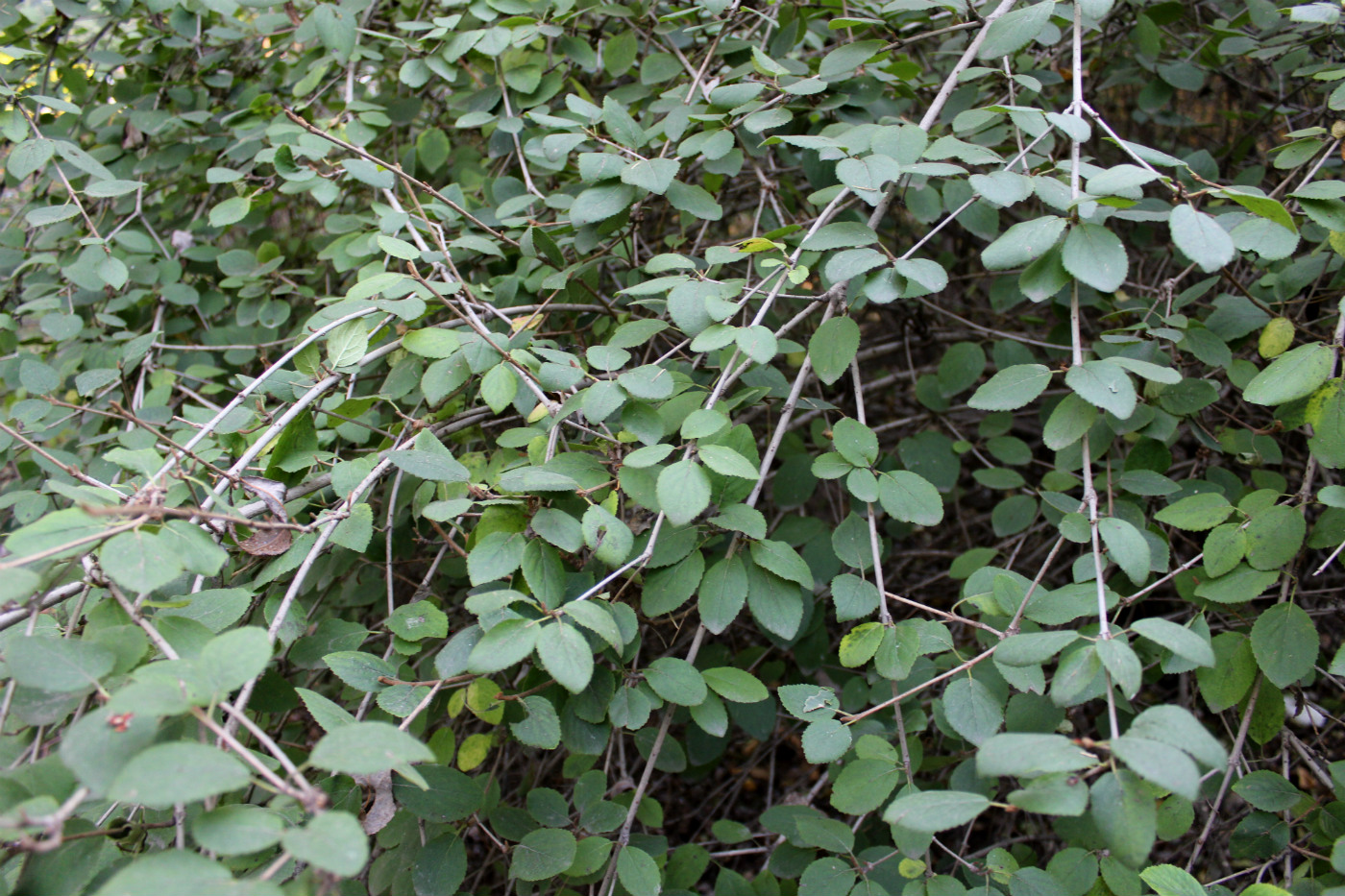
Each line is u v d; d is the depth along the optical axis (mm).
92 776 744
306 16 1986
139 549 877
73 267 1764
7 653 847
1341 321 1212
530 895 1400
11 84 2234
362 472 1285
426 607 1285
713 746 1735
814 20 2227
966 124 1578
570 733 1334
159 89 2375
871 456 1353
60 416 2008
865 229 1363
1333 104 1458
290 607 1259
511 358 1382
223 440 1442
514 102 1982
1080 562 1194
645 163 1469
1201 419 1866
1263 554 1227
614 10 1975
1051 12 1394
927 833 1146
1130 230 2406
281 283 2180
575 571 1436
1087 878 1157
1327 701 1782
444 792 1194
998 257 1153
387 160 2549
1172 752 812
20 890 881
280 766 1057
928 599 2561
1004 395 1195
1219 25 2070
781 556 1307
